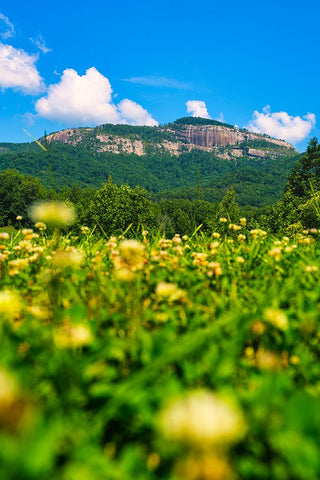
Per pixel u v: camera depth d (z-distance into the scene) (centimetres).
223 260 326
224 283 245
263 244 402
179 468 73
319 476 100
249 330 160
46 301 224
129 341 160
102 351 145
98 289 245
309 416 110
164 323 200
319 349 175
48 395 130
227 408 77
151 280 266
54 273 222
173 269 295
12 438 78
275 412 118
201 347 147
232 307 210
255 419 116
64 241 395
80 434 111
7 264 318
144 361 149
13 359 146
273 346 167
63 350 138
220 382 137
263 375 139
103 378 141
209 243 373
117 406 118
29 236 341
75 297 229
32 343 156
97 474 96
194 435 71
